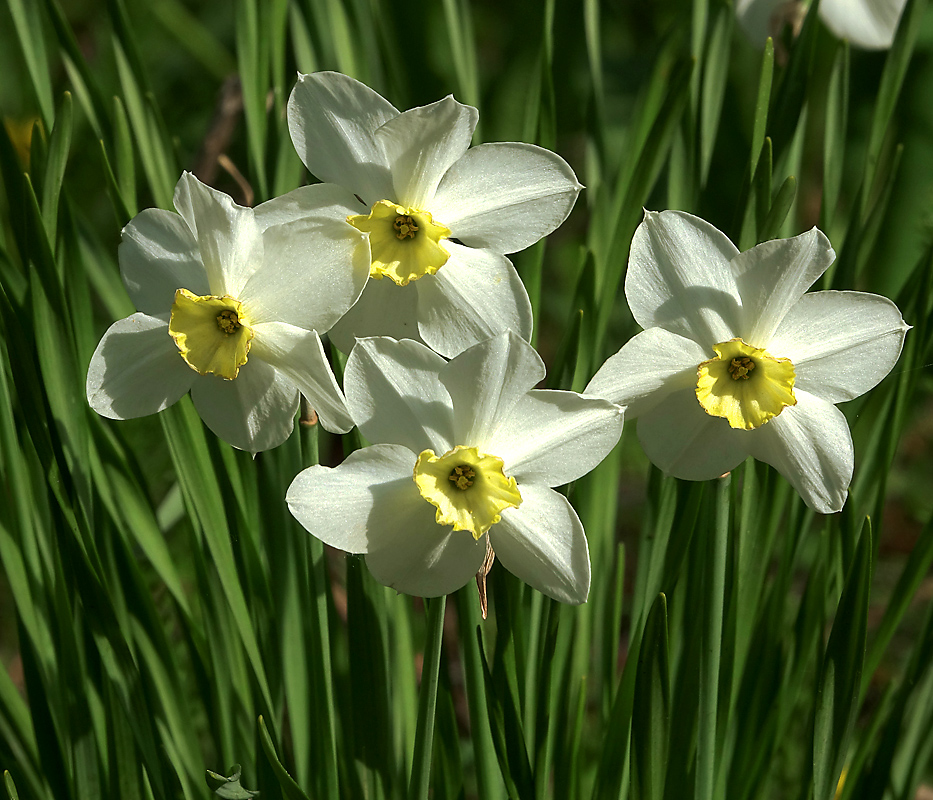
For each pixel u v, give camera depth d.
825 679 0.82
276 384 0.80
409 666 0.87
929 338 0.85
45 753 0.85
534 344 0.87
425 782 0.81
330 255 0.79
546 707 0.84
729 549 0.84
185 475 0.84
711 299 0.80
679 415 0.81
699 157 0.87
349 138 0.81
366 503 0.80
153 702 0.86
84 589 0.82
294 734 0.85
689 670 0.84
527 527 0.80
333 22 0.89
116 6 0.87
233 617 0.85
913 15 0.85
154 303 0.81
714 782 0.85
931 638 0.84
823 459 0.81
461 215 0.81
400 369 0.80
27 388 0.82
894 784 0.87
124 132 0.85
